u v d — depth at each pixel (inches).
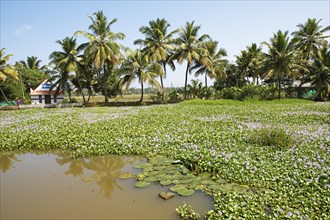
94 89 1696.6
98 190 269.7
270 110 864.9
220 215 201.3
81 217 215.2
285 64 1432.1
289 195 229.1
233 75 2174.0
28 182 297.1
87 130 528.1
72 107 1359.5
